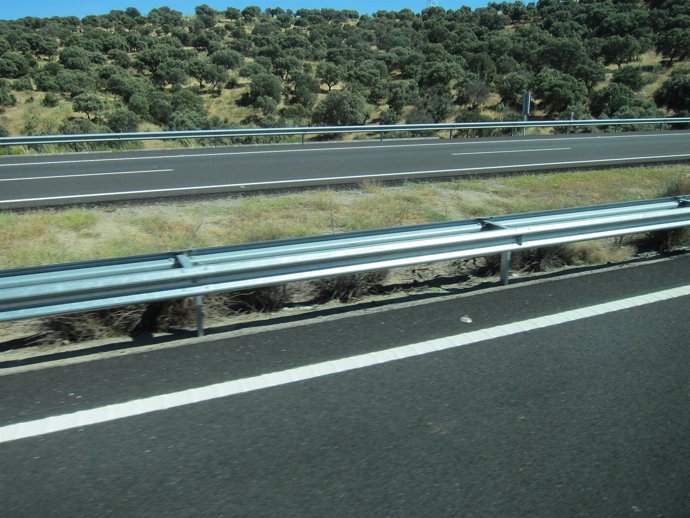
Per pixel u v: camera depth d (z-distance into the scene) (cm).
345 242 531
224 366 405
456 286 593
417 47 7869
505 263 586
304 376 389
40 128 4334
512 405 354
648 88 5556
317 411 346
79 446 311
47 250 712
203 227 840
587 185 1180
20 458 301
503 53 6875
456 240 538
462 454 305
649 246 744
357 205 971
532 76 5647
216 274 449
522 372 396
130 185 1157
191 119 4847
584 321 485
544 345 438
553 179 1245
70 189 1113
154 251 714
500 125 2338
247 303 522
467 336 454
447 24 9156
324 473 288
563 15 8375
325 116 4978
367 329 470
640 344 441
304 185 1157
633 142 2081
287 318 507
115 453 305
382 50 8338
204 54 7831
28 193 1073
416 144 2041
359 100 5034
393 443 314
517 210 952
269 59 6831
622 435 323
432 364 407
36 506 265
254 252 496
